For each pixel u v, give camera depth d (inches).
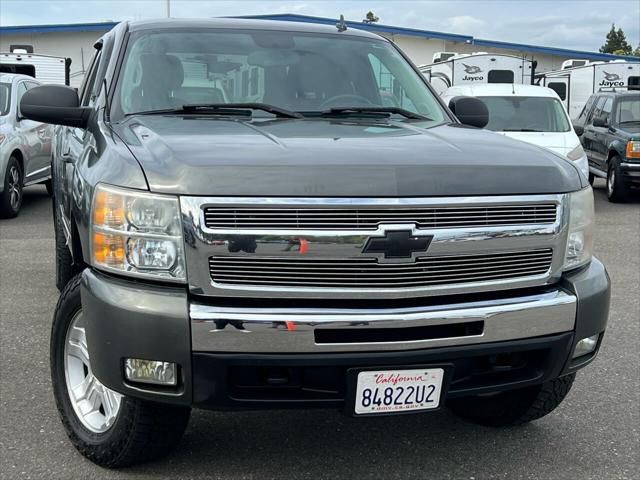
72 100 155.6
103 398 132.0
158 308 109.0
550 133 439.2
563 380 141.0
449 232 112.6
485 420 153.9
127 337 110.6
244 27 181.3
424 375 114.6
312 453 140.9
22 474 130.5
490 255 116.7
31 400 161.9
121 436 125.6
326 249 108.6
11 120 422.9
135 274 112.0
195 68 165.2
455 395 118.9
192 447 141.8
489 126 448.1
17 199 423.2
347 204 108.4
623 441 147.8
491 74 757.3
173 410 124.6
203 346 108.3
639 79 848.3
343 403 113.7
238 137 126.3
